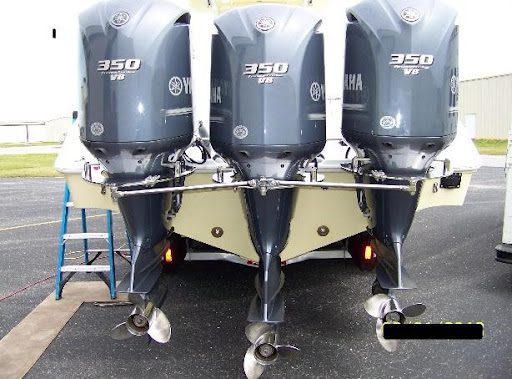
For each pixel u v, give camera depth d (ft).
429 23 7.50
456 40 7.72
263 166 7.65
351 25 8.05
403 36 7.46
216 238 10.22
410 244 17.62
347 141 8.52
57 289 12.64
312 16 7.77
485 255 16.24
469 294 12.82
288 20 7.57
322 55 7.83
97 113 7.64
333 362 9.58
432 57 7.45
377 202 8.46
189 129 8.31
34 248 18.13
